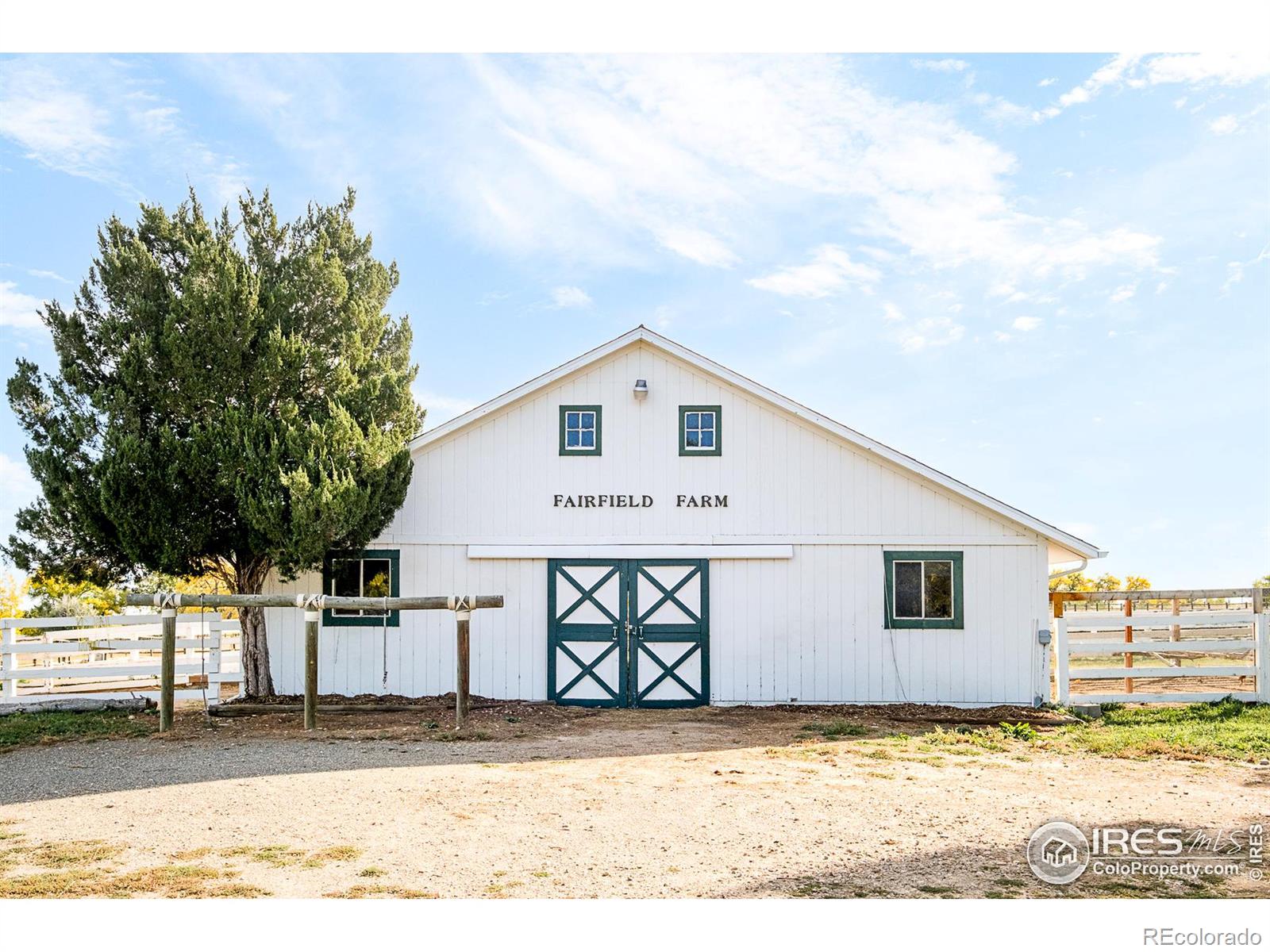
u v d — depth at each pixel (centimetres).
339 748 1266
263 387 1584
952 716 1566
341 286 1773
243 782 1063
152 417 1562
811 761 1208
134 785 1056
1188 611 2956
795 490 1719
